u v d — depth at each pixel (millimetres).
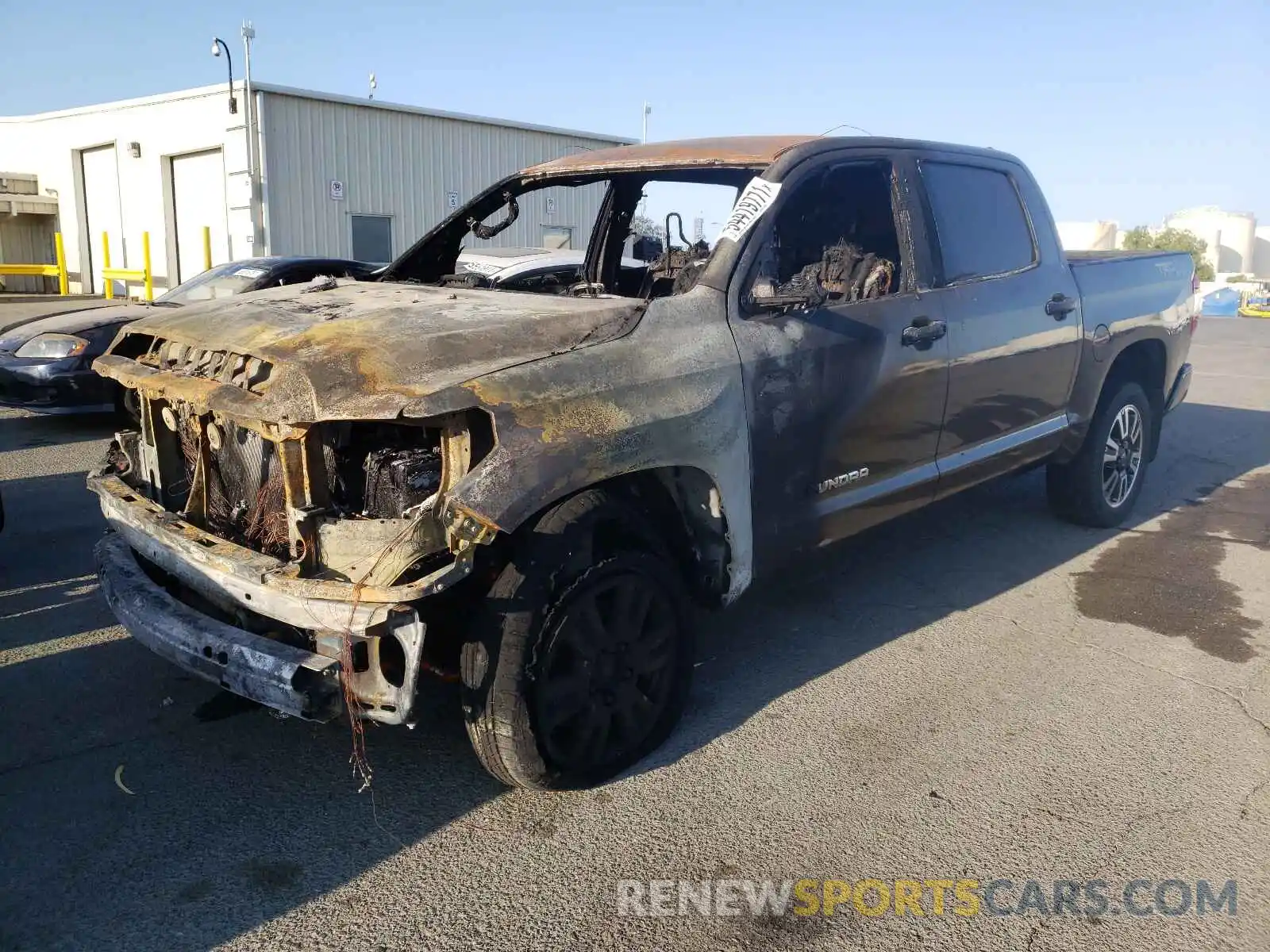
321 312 3342
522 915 2650
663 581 3301
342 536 2793
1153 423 6324
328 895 2719
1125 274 5723
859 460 4012
